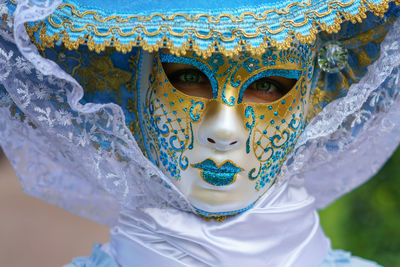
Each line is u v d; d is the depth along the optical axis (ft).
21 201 17.30
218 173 3.88
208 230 4.03
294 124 4.06
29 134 4.14
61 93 3.74
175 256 4.03
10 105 3.98
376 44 4.31
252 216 4.04
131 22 3.39
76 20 3.46
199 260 4.01
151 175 3.96
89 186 4.64
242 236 4.06
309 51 4.06
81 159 4.00
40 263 12.37
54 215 15.92
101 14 3.46
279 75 3.88
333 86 4.49
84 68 4.25
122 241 4.21
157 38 3.34
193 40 3.32
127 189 3.88
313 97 4.48
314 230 4.42
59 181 4.56
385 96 4.27
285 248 4.18
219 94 3.78
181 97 3.88
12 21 3.46
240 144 3.84
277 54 3.83
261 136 3.91
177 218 4.08
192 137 3.89
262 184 4.05
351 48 4.38
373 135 4.55
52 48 4.08
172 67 3.94
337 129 4.39
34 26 3.45
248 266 4.03
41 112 3.74
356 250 7.57
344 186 4.94
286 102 3.95
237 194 3.95
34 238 13.97
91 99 4.33
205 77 3.95
